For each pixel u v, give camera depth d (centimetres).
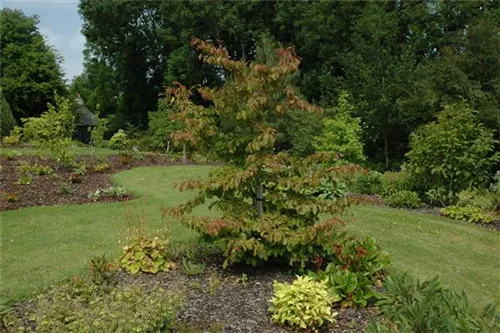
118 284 462
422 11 2419
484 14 2188
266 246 503
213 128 518
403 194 1011
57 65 2658
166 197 971
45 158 1295
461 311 395
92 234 691
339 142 1398
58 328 346
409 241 736
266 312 424
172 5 2809
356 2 2566
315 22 2500
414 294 408
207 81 2923
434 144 986
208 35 2780
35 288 484
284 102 512
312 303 394
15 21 2600
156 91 3394
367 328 379
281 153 511
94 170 1265
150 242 531
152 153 1758
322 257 534
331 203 511
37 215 791
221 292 466
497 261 684
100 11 2997
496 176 1078
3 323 390
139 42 3244
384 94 1878
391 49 2219
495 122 1474
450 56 1631
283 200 517
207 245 603
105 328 342
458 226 841
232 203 524
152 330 361
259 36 2547
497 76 1566
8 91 2486
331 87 2277
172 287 463
